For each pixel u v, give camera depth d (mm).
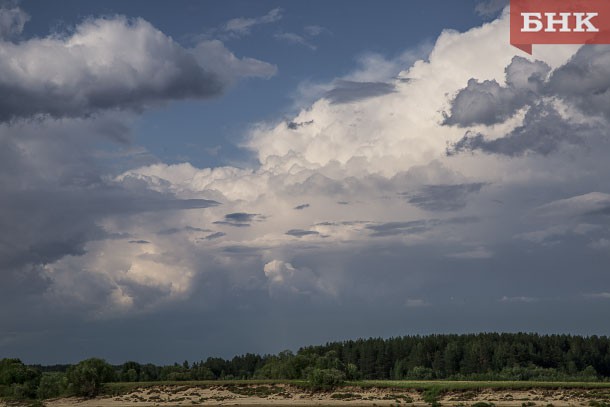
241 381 187750
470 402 150875
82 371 181500
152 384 187375
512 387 158750
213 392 179375
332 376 176750
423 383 172625
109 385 188375
